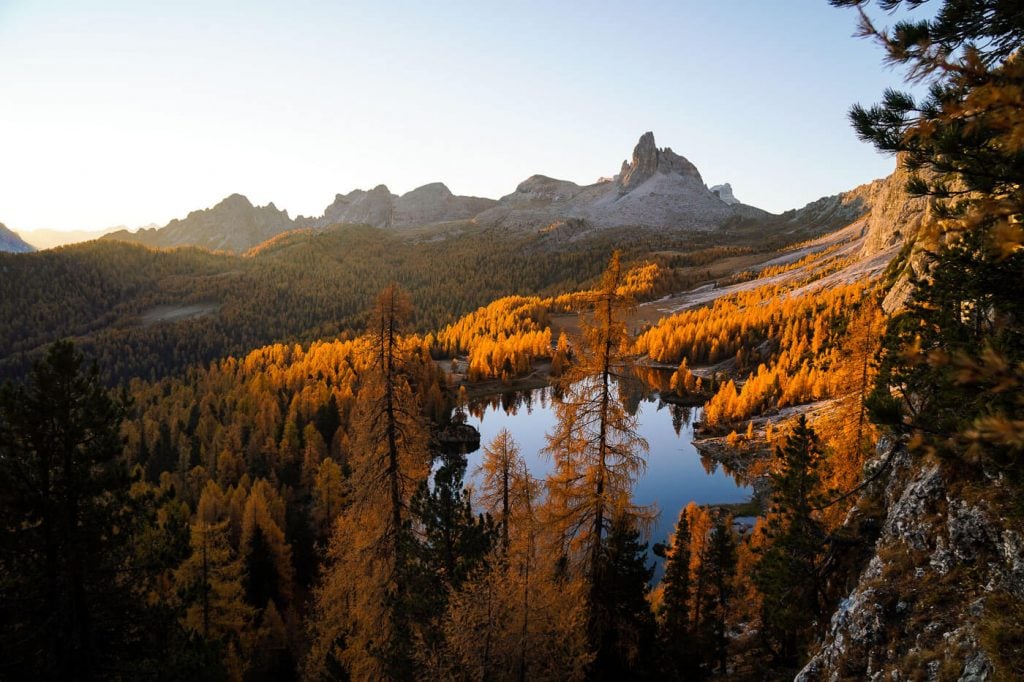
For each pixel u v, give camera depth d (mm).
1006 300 6727
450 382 129500
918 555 13203
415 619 16922
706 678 21047
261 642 29609
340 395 87000
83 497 12438
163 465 66812
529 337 159750
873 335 22234
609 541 16219
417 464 19109
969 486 12680
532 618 14805
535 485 19922
